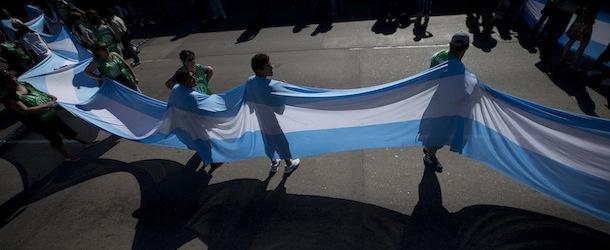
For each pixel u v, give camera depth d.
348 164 4.56
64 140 5.90
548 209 3.60
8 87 4.24
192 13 13.48
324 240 3.54
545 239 3.29
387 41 8.36
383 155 4.63
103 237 3.92
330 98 3.55
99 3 13.22
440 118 3.58
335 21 10.30
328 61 7.73
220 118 3.87
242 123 4.02
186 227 3.90
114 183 4.74
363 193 4.07
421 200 3.87
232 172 4.68
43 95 4.69
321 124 3.83
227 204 4.14
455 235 3.42
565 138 3.04
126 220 4.11
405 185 4.11
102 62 4.85
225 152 4.30
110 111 4.75
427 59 7.24
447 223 3.55
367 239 3.49
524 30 8.05
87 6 13.32
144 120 4.69
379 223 3.64
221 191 4.36
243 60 8.48
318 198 4.07
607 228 3.34
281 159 4.46
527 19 8.07
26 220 4.32
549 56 6.77
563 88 5.71
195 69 4.25
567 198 3.35
